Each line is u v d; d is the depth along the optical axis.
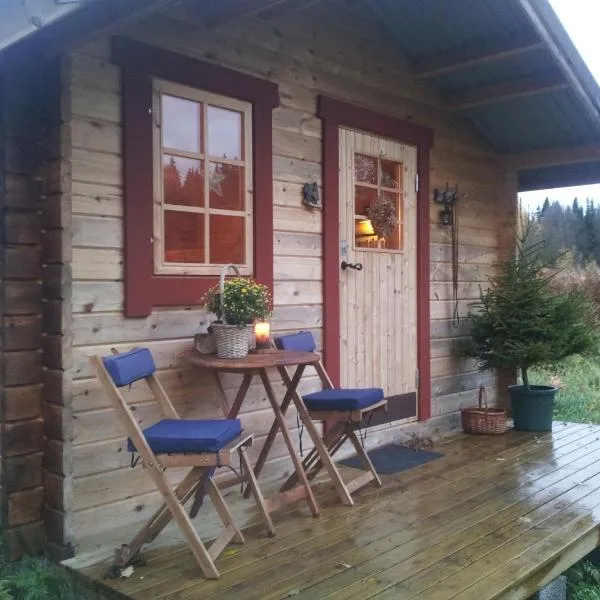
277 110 4.17
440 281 5.53
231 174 3.89
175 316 3.59
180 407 3.61
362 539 3.10
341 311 4.62
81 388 3.17
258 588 2.62
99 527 3.23
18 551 3.12
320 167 4.45
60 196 3.09
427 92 5.32
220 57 3.83
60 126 3.09
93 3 2.50
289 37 4.24
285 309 4.22
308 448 4.37
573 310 5.42
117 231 3.32
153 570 2.81
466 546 3.01
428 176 5.34
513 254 5.97
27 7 2.75
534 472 4.20
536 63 4.80
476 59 4.73
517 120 5.60
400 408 5.11
